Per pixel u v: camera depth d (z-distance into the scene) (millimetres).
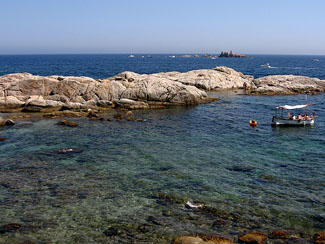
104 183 20547
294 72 137875
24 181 20703
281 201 18125
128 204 17625
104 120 41188
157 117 43969
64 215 16328
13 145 29031
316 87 73688
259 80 82188
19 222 15594
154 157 26062
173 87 54094
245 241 13898
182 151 27844
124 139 31797
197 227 15289
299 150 28438
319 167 23859
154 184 20422
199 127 37938
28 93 51094
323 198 18531
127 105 50156
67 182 20641
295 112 49094
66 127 36719
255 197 18609
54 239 14227
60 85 51625
